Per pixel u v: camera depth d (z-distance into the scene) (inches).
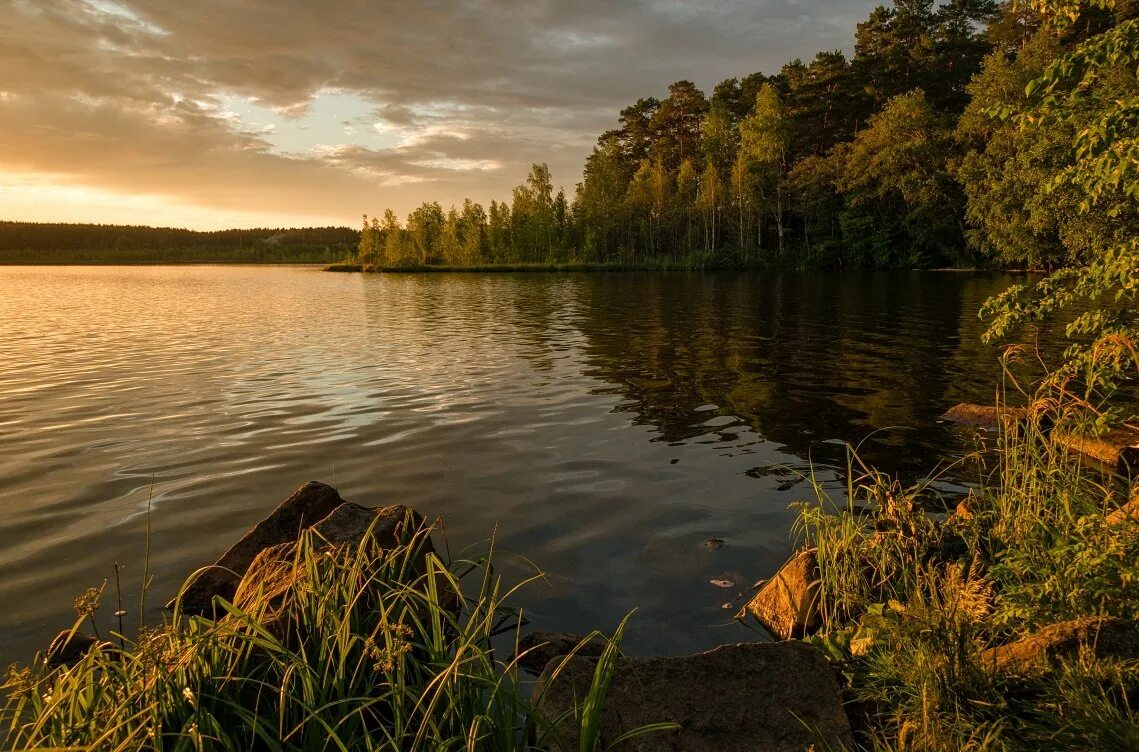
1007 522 209.5
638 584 212.1
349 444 370.3
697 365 613.9
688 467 327.6
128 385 541.6
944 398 467.5
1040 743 114.5
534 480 310.2
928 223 2160.4
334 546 179.0
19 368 624.4
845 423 406.0
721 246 2974.9
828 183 2500.0
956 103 2418.8
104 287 2279.8
